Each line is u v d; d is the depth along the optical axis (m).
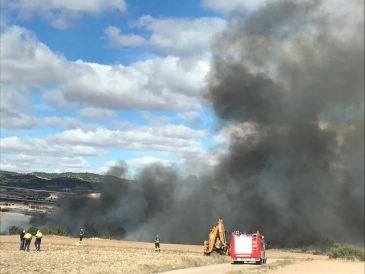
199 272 35.25
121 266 37.34
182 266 41.72
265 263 52.22
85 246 74.50
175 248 88.50
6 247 59.47
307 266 46.91
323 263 53.75
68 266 35.50
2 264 34.66
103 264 38.88
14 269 31.23
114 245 83.75
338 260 65.50
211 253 62.31
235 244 49.66
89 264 38.38
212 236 62.84
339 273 39.75
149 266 37.91
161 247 89.88
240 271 35.44
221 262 51.53
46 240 86.88
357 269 45.25
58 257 45.03
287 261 57.09
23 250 53.53
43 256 45.44
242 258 49.19
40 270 31.36
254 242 49.31
